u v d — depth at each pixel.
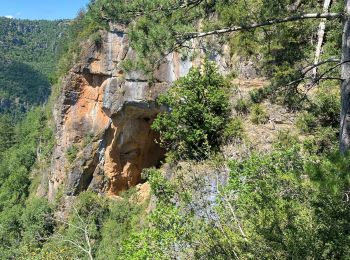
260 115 14.55
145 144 31.69
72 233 13.70
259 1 8.40
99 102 31.42
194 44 10.77
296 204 5.75
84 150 32.50
